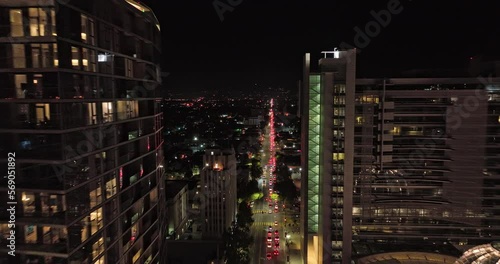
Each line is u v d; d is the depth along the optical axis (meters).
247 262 114.00
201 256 106.94
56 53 33.84
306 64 103.25
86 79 37.94
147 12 51.53
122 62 45.22
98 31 39.94
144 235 51.66
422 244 96.44
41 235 35.44
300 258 122.06
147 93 52.31
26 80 34.38
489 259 64.38
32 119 34.56
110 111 42.34
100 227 40.34
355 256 91.69
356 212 99.12
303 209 113.00
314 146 104.19
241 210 142.62
